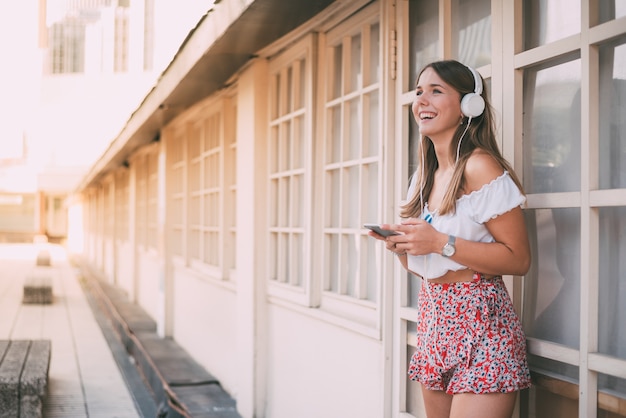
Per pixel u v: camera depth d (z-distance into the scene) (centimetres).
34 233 4350
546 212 230
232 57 453
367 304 338
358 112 362
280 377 450
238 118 515
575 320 220
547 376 220
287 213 460
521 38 236
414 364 216
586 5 205
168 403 562
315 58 398
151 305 1039
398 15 310
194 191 762
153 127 835
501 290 202
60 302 1310
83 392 630
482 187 194
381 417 314
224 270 593
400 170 307
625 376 191
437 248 192
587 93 204
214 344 626
